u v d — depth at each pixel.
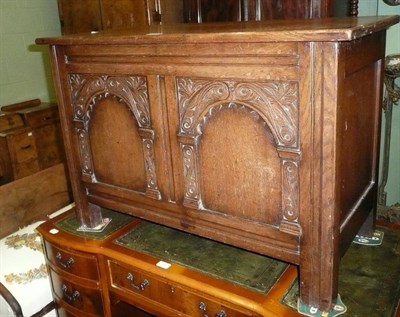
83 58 1.29
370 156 1.26
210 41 0.98
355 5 1.70
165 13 2.25
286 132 0.96
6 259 1.79
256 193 1.07
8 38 2.89
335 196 0.95
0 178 2.77
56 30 3.15
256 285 1.16
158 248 1.37
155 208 1.30
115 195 1.39
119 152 1.33
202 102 1.08
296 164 0.97
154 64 1.13
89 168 1.43
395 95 1.71
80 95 1.35
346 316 1.04
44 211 2.15
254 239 1.12
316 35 0.84
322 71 0.88
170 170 1.21
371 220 1.35
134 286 1.36
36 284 1.70
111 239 1.45
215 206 1.16
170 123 1.16
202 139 1.12
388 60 1.67
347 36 0.82
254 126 1.02
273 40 0.90
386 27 1.07
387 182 1.92
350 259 1.27
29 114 2.76
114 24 2.36
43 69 3.13
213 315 1.19
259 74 0.96
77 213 1.53
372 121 1.23
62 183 2.21
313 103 0.91
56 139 2.93
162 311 1.32
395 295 1.11
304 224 1.01
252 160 1.05
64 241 1.47
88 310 1.54
